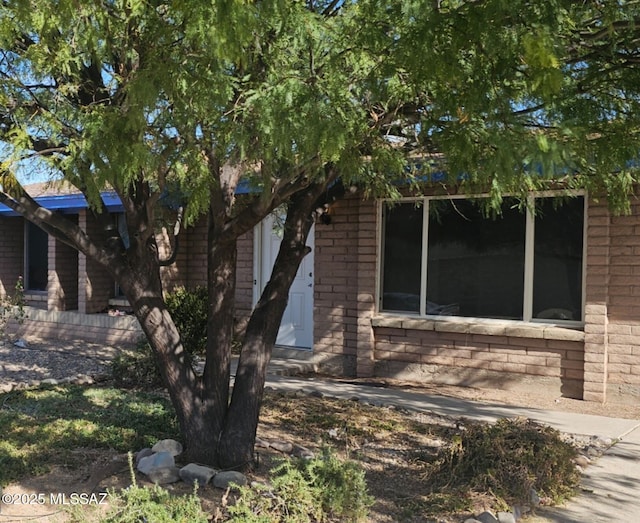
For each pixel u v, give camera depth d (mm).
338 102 3490
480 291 8891
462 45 2902
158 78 3324
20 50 4230
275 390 8156
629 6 3643
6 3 3676
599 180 5227
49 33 3650
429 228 9234
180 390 5059
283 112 3273
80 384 8664
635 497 4660
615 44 3727
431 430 6363
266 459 5281
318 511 3926
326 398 7789
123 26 3641
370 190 6773
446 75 2953
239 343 11352
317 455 4539
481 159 3068
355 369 9758
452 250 9086
